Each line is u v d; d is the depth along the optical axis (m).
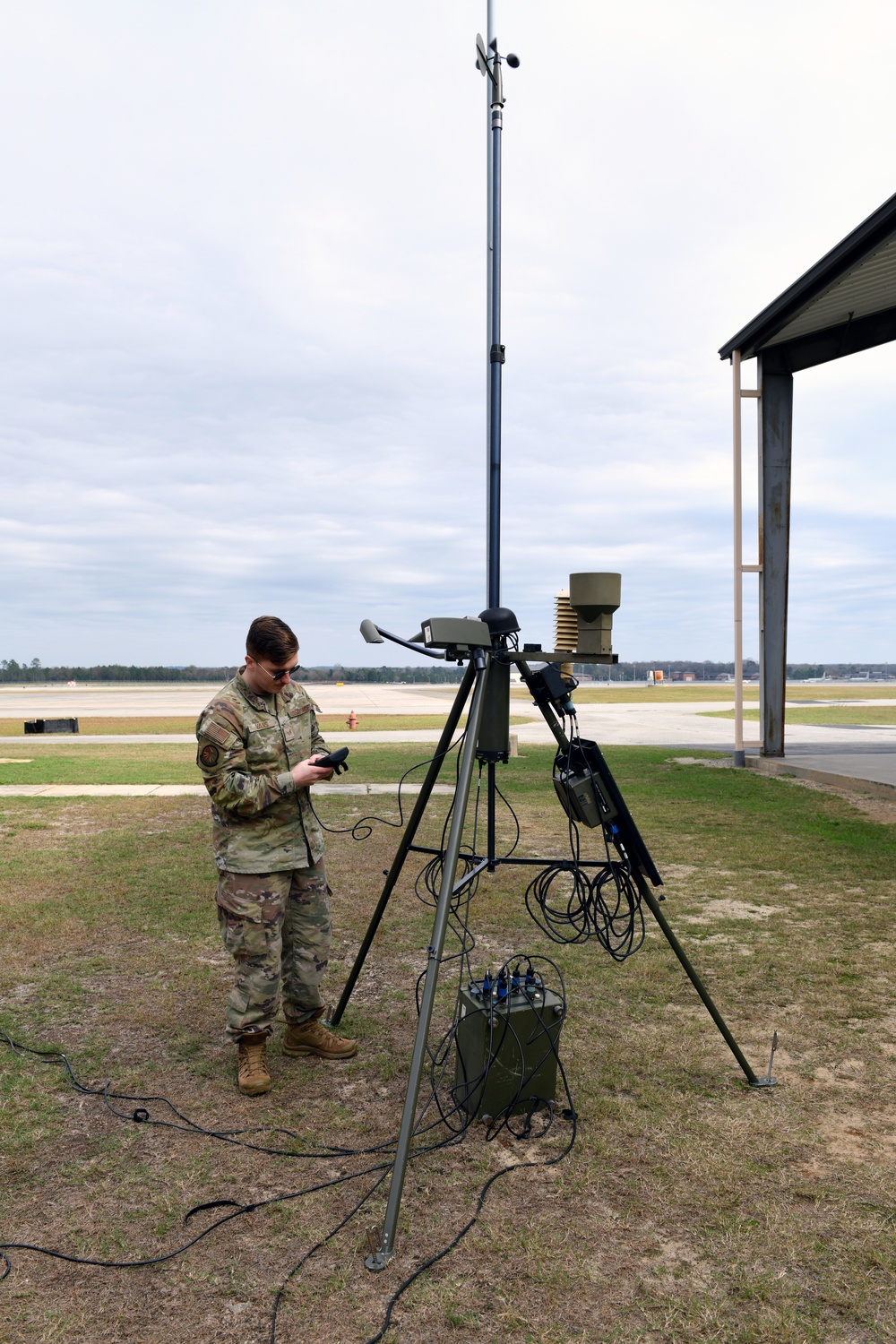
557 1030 2.84
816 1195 2.36
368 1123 2.81
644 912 5.30
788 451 12.89
